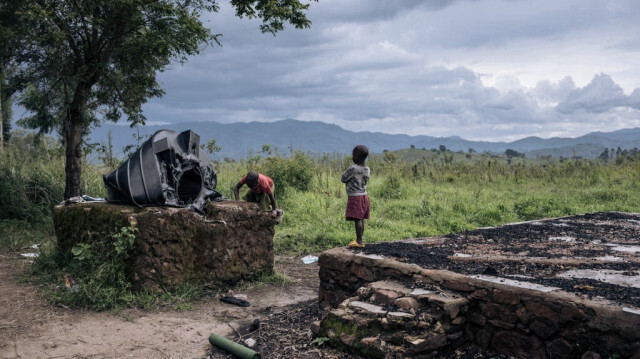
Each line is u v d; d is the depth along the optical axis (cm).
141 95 1403
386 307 458
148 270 653
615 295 392
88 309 606
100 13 1141
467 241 659
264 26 1330
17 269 796
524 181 2064
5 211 1205
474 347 440
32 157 1495
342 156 2091
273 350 474
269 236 784
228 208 730
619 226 792
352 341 440
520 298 408
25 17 1014
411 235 1066
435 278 478
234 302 650
